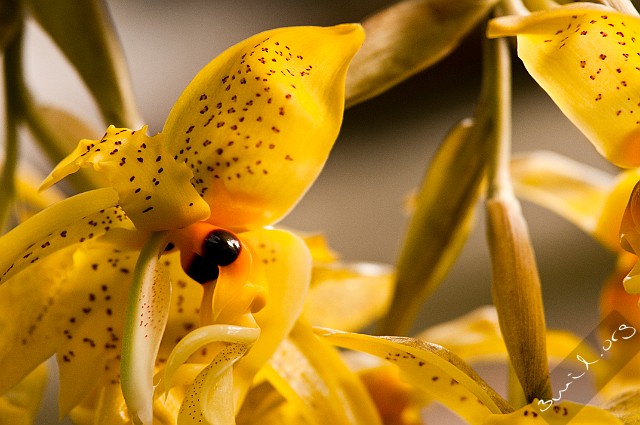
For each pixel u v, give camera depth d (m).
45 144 0.62
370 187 1.09
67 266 0.55
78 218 0.53
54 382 0.85
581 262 0.98
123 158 0.53
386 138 1.10
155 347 0.52
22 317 0.55
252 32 1.08
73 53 0.60
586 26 0.50
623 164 0.52
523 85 1.06
